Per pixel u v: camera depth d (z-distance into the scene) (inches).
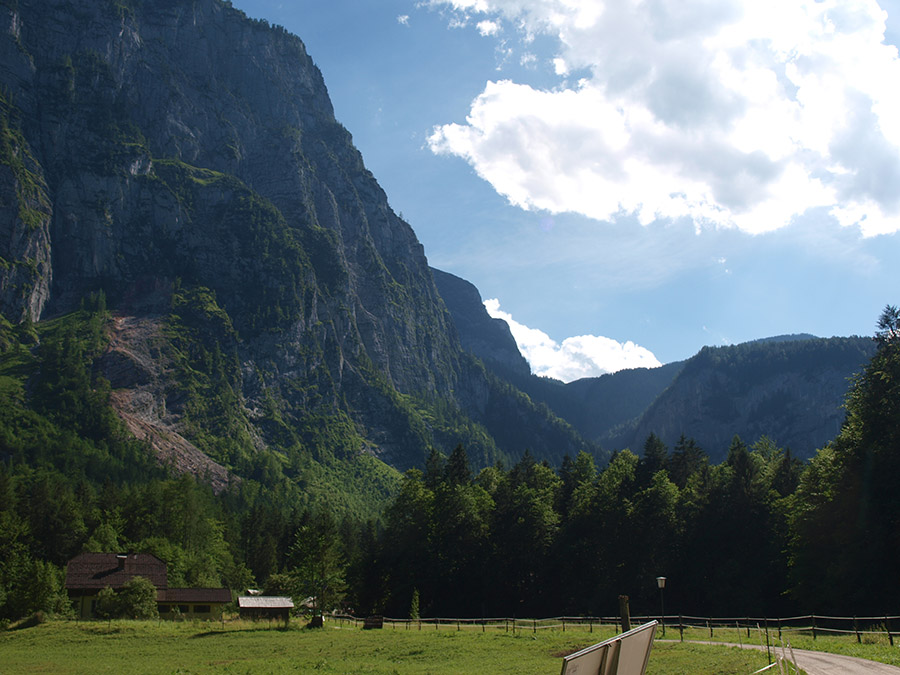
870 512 2484.0
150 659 2231.8
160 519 5728.3
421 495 4389.8
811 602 2662.4
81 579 3695.9
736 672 1227.9
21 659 2294.5
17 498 5413.4
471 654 2014.0
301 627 3036.4
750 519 3506.4
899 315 2704.2
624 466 4377.5
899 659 1205.1
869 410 2588.6
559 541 3934.5
